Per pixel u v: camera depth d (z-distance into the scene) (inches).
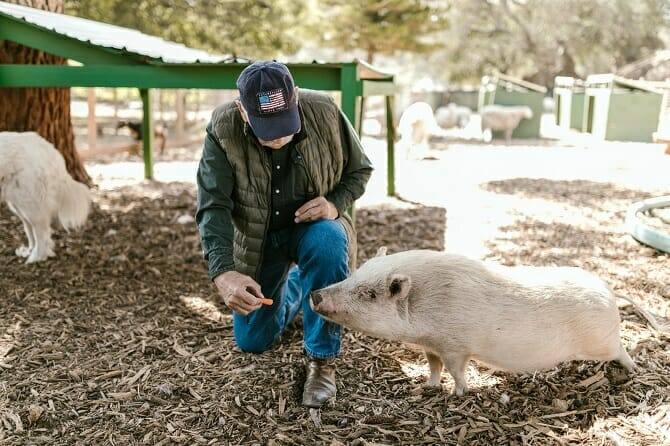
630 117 642.8
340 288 116.3
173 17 545.0
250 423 115.9
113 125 641.0
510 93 702.5
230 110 117.2
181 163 473.4
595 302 118.6
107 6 501.0
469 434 110.8
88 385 130.0
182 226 262.8
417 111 513.7
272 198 123.6
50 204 212.2
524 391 124.3
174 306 173.8
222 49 559.8
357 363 137.9
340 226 125.0
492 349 116.0
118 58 210.5
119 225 262.4
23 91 287.4
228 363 138.9
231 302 110.7
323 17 677.3
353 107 192.1
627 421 112.7
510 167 460.1
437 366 125.3
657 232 223.5
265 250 130.9
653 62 857.5
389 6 697.0
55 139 309.0
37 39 214.5
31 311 169.8
